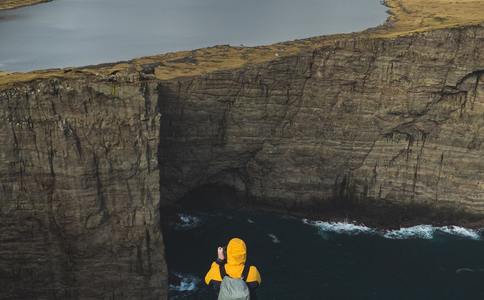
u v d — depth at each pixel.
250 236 93.00
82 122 71.00
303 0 187.38
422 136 101.62
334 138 101.69
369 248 90.12
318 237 93.44
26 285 74.44
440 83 98.06
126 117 72.19
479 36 95.56
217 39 121.25
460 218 101.75
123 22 145.75
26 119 69.31
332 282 79.56
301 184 102.94
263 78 96.19
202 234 93.00
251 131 99.00
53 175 71.50
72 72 79.38
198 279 80.81
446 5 143.38
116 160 73.25
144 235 75.81
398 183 103.69
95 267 75.38
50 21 147.62
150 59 102.06
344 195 105.25
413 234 95.75
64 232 73.31
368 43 96.94
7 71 92.44
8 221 71.75
